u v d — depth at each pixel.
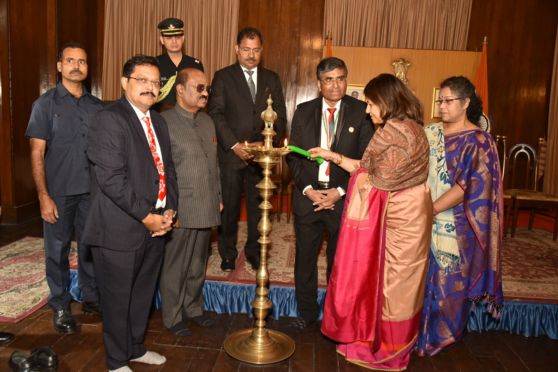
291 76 6.43
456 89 2.54
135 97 2.10
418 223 2.32
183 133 2.61
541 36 6.27
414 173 2.29
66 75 2.65
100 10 6.42
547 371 2.59
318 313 2.93
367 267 2.36
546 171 6.26
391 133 2.25
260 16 6.37
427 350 2.67
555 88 6.18
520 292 3.23
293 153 2.71
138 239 2.12
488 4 6.25
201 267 2.87
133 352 2.36
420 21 6.25
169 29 3.41
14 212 4.91
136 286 2.28
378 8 6.23
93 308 2.97
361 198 2.36
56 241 2.71
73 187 2.68
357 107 2.68
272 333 2.75
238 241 4.26
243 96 3.37
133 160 2.08
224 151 3.36
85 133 2.70
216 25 6.32
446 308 2.64
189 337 2.76
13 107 4.81
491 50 6.30
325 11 6.24
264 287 2.52
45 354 2.34
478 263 2.61
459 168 2.56
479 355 2.74
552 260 4.06
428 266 2.51
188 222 2.62
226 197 3.38
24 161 5.04
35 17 5.02
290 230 4.74
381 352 2.46
